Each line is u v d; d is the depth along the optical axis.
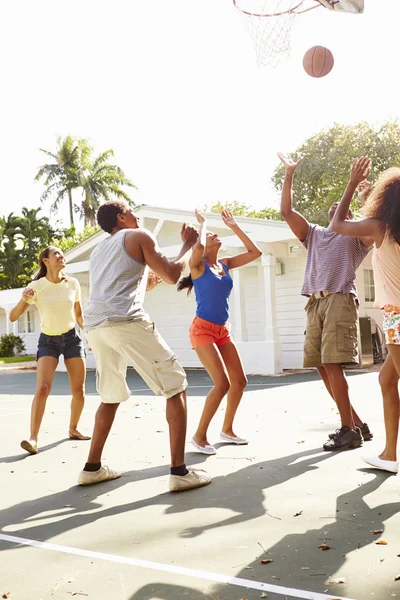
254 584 2.47
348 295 5.11
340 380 5.12
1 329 32.97
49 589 2.54
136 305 4.13
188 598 2.38
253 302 17.89
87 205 44.97
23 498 4.04
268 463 4.68
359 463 4.51
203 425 5.23
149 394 10.60
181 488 4.02
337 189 34.16
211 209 41.53
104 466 4.44
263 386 11.27
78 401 6.13
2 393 12.45
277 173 37.00
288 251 15.92
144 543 3.04
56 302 5.79
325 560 2.68
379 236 3.66
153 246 4.16
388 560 2.64
